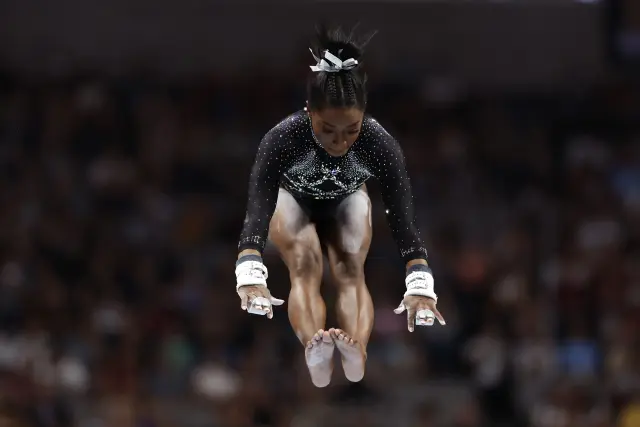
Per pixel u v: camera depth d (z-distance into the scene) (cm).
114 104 2547
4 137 2461
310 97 775
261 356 2011
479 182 2459
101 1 2639
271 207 816
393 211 830
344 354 795
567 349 2052
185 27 2659
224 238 2306
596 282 2169
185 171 2436
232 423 1892
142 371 1988
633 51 2425
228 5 2664
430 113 2581
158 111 2542
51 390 1884
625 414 1861
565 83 2661
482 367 1977
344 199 902
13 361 1930
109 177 2375
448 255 2234
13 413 1817
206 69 2648
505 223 2355
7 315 2069
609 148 2583
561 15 2652
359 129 780
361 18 2661
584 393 1903
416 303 793
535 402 1927
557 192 2464
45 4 2622
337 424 1891
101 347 1997
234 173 2447
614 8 2427
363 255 890
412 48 2664
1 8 2611
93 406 1894
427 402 1891
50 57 2616
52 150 2450
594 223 2367
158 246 2256
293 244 875
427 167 2469
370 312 859
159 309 2105
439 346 2061
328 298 1773
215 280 2177
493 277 2164
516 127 2603
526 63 2648
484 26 2662
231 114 2572
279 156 812
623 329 2044
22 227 2255
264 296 763
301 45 2648
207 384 1942
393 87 2616
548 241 2327
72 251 2209
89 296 2112
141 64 2638
